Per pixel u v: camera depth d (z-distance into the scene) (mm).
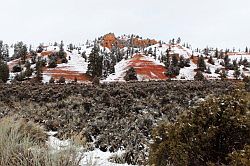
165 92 21641
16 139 4867
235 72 89500
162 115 14695
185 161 4859
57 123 13359
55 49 146500
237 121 4953
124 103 17906
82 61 124500
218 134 4957
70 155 4449
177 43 190250
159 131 5613
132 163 8195
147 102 17906
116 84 30266
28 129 8250
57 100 21406
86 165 4555
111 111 15586
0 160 4328
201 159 4875
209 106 5242
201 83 28359
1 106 18578
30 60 117500
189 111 5426
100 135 10859
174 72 96938
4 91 24875
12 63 116688
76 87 26172
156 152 5289
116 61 136000
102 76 95375
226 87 23984
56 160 4242
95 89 24078
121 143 10172
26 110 16891
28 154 4391
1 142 4609
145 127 12070
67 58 124188
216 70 102875
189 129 5094
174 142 5055
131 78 80562
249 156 4230
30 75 84438
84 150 5203
